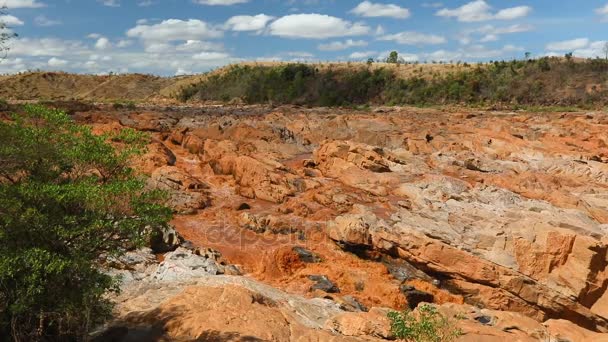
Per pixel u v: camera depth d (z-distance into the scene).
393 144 47.91
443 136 50.28
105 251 12.48
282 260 25.14
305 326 16.03
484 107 94.88
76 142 12.24
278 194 34.16
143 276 20.80
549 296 22.19
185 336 13.98
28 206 10.98
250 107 89.81
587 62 114.19
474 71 119.75
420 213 28.05
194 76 160.25
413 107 94.31
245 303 16.08
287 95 121.31
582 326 22.06
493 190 33.53
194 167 40.44
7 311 11.45
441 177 37.12
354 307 20.69
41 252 10.46
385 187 35.59
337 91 121.50
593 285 21.97
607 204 33.06
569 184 37.09
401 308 22.53
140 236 12.26
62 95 159.38
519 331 18.00
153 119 54.06
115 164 12.73
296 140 50.31
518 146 46.09
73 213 11.62
